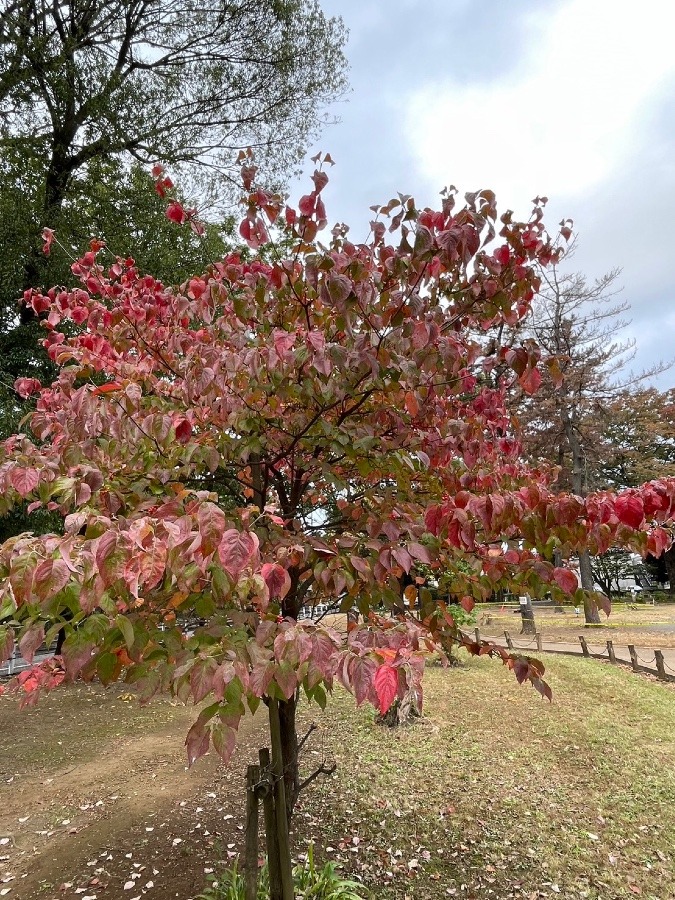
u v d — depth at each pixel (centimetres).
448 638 248
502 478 254
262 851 389
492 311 218
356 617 215
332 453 249
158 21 1191
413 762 572
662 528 209
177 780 543
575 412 2202
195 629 192
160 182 275
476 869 379
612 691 845
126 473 217
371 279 202
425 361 203
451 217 198
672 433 2516
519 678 224
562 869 380
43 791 520
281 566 176
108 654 165
